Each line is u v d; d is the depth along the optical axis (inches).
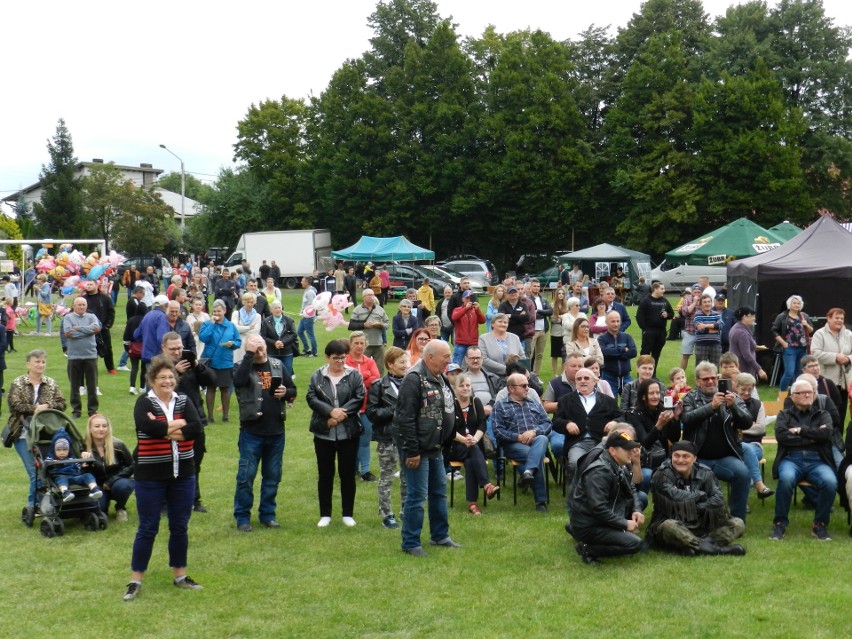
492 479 420.5
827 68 1908.2
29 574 289.7
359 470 421.1
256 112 2448.3
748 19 1947.6
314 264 2015.3
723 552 308.7
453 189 2106.3
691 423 346.3
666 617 251.3
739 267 735.1
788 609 257.1
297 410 588.1
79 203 2664.9
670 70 1935.3
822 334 514.3
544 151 2043.6
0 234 2034.9
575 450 368.5
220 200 2401.6
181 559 275.7
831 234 721.0
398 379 352.8
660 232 1897.1
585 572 291.0
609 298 635.5
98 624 247.9
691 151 1907.0
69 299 1278.3
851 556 307.3
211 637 239.6
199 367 369.1
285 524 348.2
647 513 358.6
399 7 2316.7
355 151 2151.8
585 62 2269.9
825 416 341.1
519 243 2128.4
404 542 313.3
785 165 1759.4
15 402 349.7
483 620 249.9
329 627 246.2
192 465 274.8
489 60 2337.6
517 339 501.0
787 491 331.6
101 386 655.8
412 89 2151.8
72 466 338.0
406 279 1640.0
